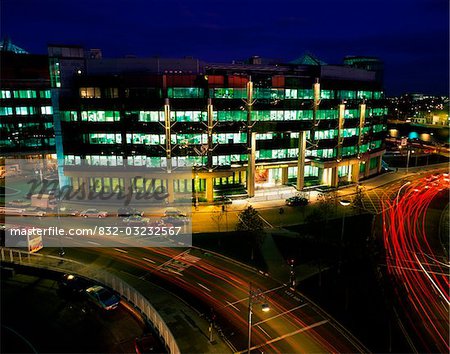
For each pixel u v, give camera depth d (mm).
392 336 46531
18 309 51844
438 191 113375
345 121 113812
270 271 62750
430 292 56844
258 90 100312
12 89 127875
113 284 54750
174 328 47500
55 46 96438
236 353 43406
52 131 134125
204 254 69312
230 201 97688
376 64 152375
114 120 96562
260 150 105500
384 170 141375
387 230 82000
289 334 46812
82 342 45406
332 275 60875
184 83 95062
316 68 116188
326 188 111438
